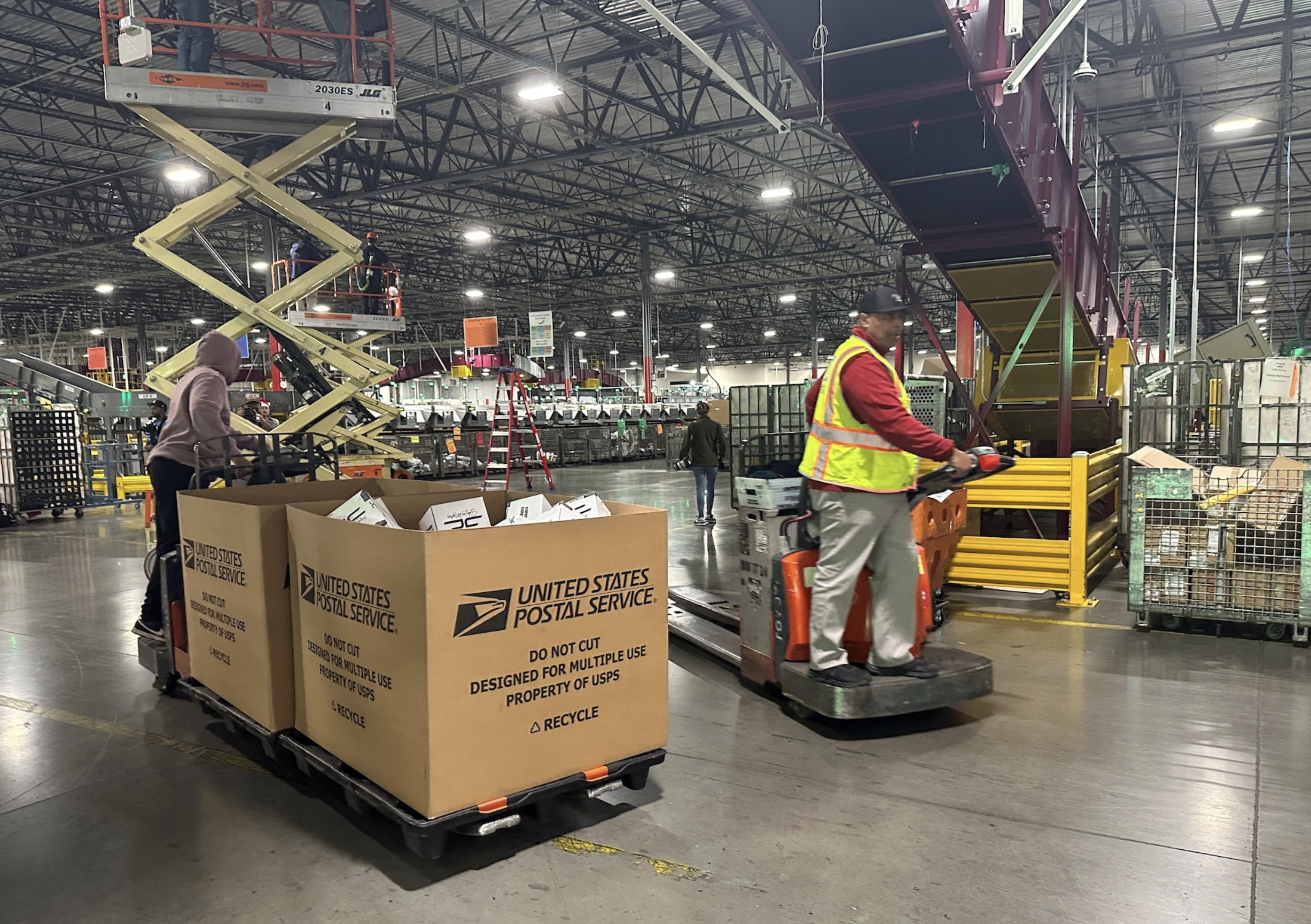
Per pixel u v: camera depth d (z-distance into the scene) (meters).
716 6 11.66
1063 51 7.09
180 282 29.31
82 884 2.54
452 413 19.83
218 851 2.71
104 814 3.00
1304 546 4.76
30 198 18.14
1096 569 6.92
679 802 3.01
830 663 3.65
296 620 3.05
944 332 43.59
